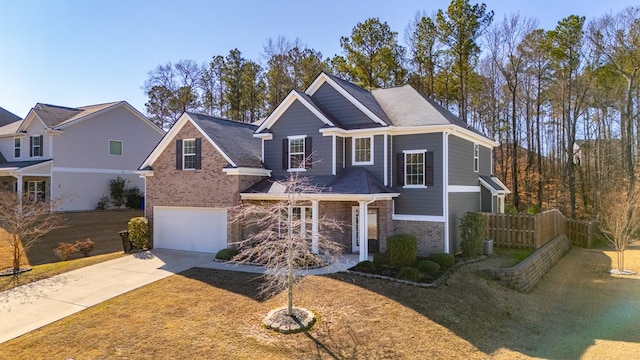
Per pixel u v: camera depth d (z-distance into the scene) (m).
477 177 21.55
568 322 11.70
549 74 33.69
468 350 9.09
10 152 30.58
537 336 10.52
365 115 18.11
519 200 36.12
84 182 29.11
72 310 10.67
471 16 30.97
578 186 38.09
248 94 44.03
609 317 12.09
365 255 15.05
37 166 26.23
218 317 10.05
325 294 11.64
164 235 19.42
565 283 16.03
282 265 10.81
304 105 18.31
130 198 31.47
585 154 39.03
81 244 18.17
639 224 20.11
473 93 38.41
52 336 9.09
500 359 8.84
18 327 9.61
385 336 9.29
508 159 39.44
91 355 8.20
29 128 29.27
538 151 35.62
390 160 17.67
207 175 18.22
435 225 16.78
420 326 9.91
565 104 34.25
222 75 44.69
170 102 48.56
